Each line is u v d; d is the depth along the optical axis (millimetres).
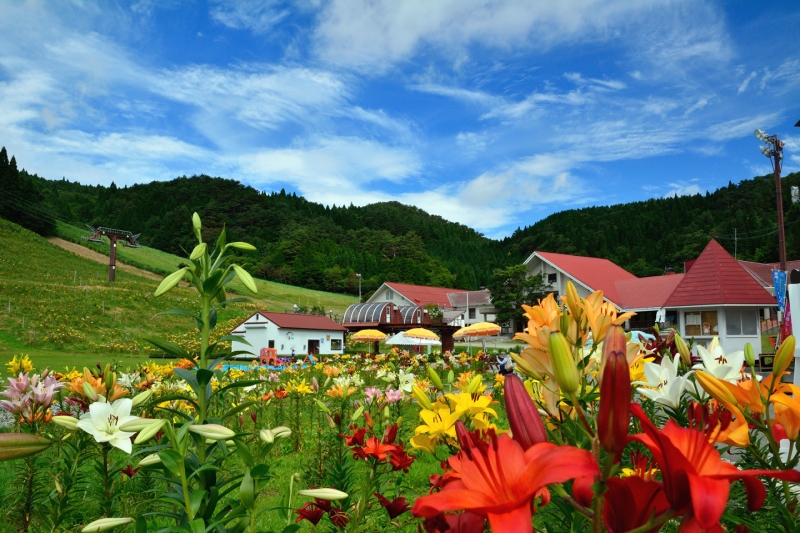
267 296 77375
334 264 105438
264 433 1612
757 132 23188
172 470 1601
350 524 2525
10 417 6609
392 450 2498
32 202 82000
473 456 742
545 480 638
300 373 15602
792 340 1106
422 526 930
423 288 56750
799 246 59625
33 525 3479
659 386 1505
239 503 1684
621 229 110625
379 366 19641
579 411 881
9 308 37500
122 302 44906
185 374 1933
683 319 23125
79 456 3191
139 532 1645
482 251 137750
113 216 131875
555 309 1423
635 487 728
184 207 126375
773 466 1177
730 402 1083
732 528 1531
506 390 910
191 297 52438
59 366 21312
